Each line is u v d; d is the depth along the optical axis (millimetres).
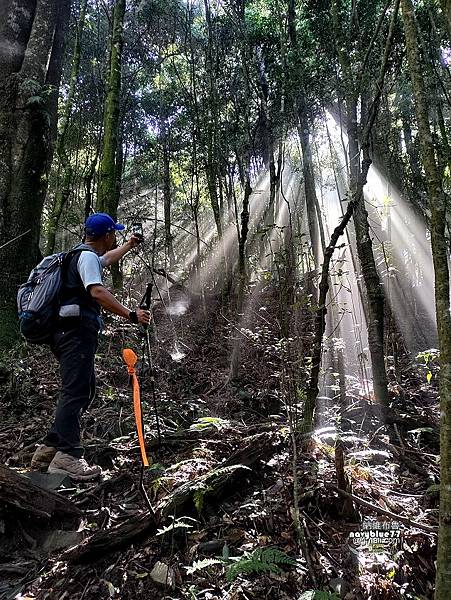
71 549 2416
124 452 3396
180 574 2234
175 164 13766
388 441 3506
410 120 7016
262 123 8805
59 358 3131
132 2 10312
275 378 4641
